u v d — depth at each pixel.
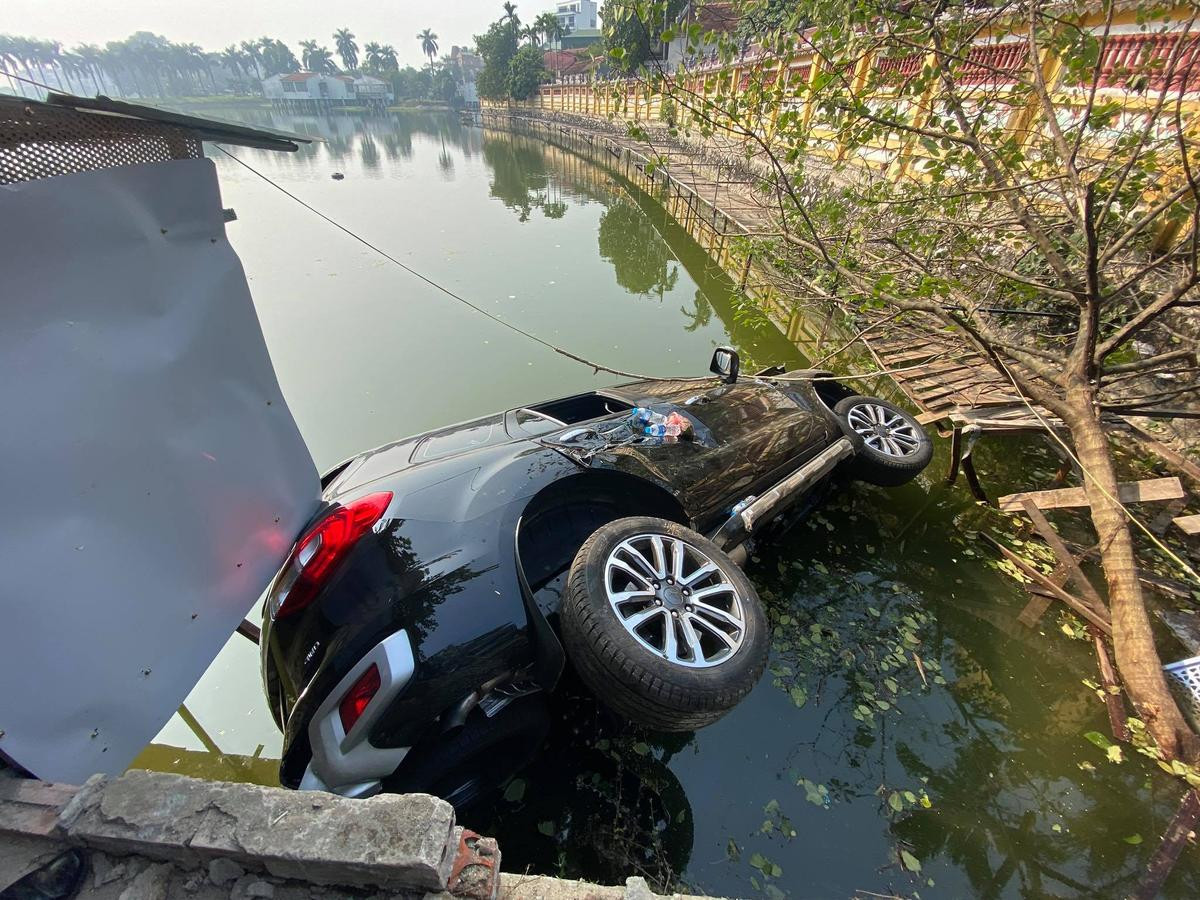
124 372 1.46
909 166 7.39
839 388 4.62
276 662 2.06
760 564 3.52
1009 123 5.89
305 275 9.84
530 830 2.16
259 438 1.89
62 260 1.33
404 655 1.80
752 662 2.11
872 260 5.32
